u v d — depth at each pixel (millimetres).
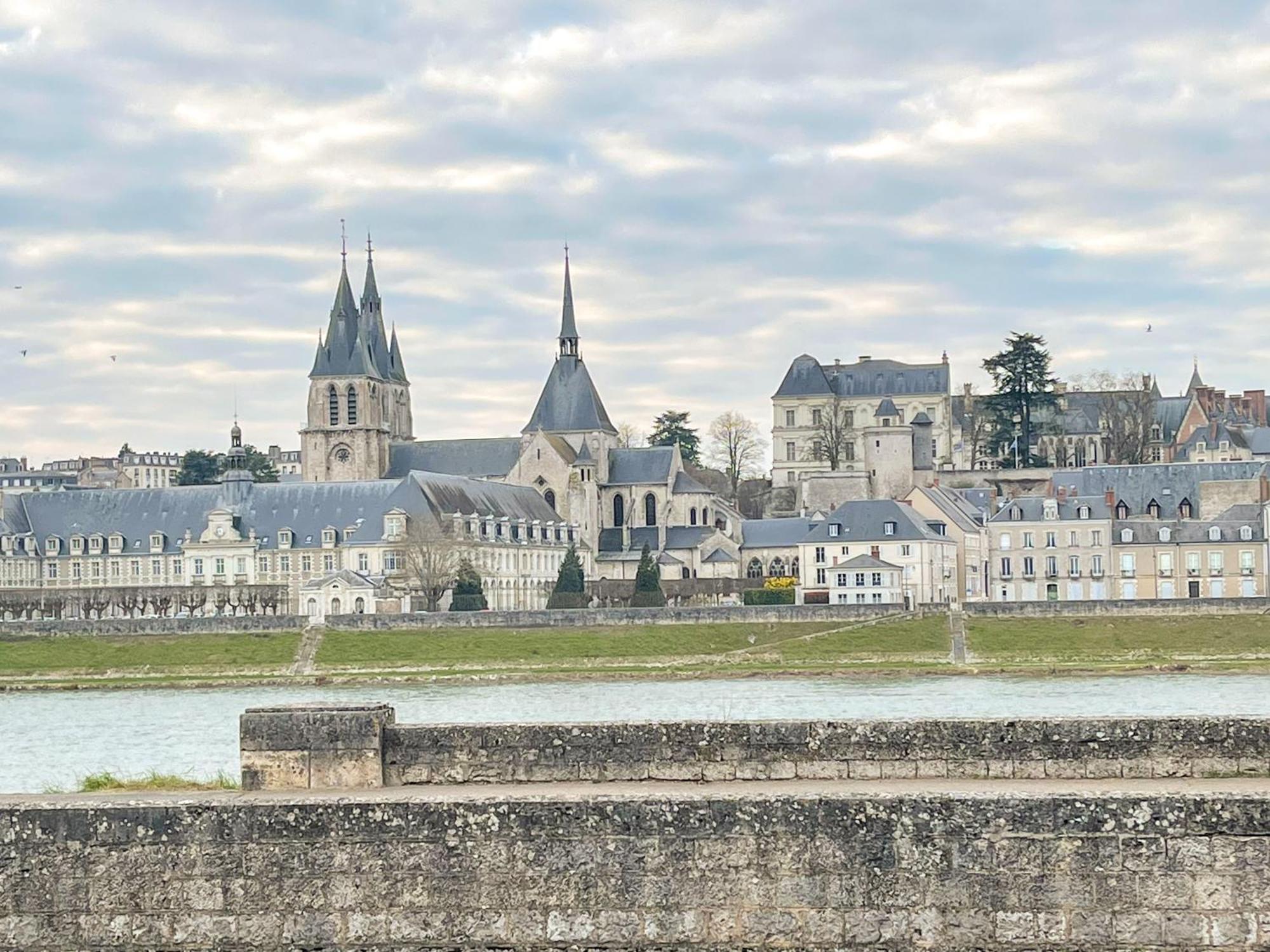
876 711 131125
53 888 32812
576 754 38062
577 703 148875
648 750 38031
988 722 37656
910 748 37719
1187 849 31281
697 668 188250
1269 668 173375
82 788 42625
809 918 31891
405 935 32438
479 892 32438
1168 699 138125
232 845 32781
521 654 197500
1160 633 190625
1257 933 31047
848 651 192375
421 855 32562
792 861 31984
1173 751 37125
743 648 196250
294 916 32594
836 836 31938
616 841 32312
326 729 37312
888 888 31797
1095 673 175250
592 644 199750
